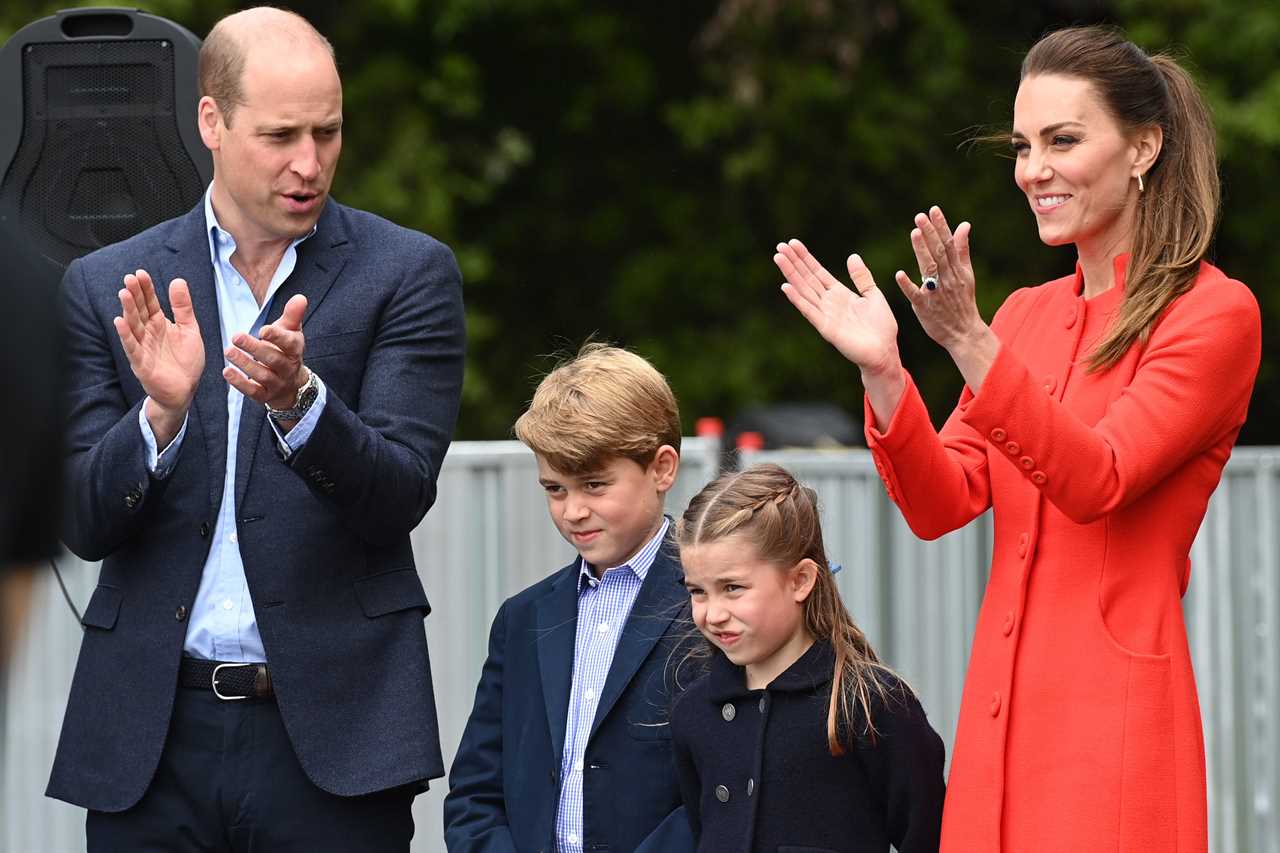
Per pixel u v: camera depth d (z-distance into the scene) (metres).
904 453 9.52
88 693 10.88
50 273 2.80
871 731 10.01
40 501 2.62
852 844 10.05
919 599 18.16
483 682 11.51
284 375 9.72
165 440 10.30
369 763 10.60
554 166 43.22
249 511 10.67
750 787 10.09
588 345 11.59
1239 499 18.53
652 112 42.97
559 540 16.69
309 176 10.63
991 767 9.13
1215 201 9.18
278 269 11.04
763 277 42.41
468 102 39.09
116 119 12.79
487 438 42.09
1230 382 8.84
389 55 39.56
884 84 41.75
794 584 10.24
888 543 18.12
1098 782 8.72
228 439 10.84
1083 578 9.02
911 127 41.75
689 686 10.57
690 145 41.00
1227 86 40.06
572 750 10.88
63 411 2.72
